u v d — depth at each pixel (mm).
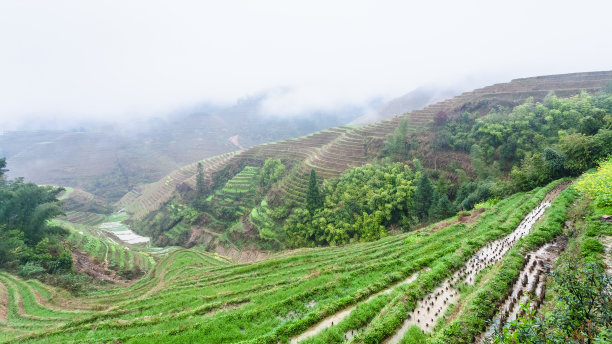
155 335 16250
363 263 24938
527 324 8203
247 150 123438
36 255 41469
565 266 10125
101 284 42688
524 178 40406
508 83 94875
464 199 49094
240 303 20688
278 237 65625
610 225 16391
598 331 7629
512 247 19266
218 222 86625
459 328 11891
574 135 38906
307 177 80125
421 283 16422
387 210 53156
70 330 19594
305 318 15180
